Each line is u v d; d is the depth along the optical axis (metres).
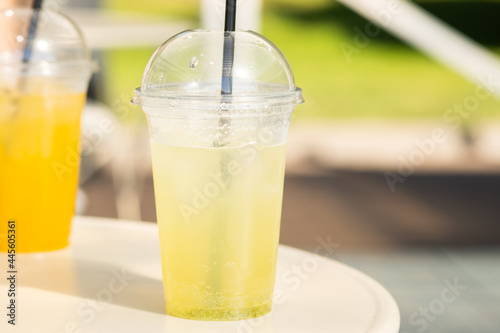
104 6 2.78
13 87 0.79
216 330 0.67
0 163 0.80
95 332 0.66
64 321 0.68
